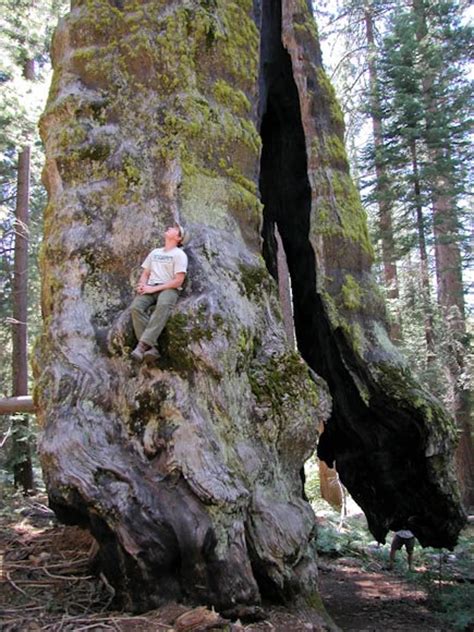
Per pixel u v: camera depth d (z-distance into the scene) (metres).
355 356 8.01
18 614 5.19
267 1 8.70
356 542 11.73
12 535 8.02
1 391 23.27
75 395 5.39
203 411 5.24
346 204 8.41
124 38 6.48
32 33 15.53
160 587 4.97
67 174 6.25
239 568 4.95
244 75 6.93
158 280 5.42
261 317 6.06
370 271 8.56
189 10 6.59
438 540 8.95
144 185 6.07
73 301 5.81
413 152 18.31
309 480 18.89
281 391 5.75
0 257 21.52
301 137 9.10
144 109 6.29
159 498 5.01
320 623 5.15
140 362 5.42
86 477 5.01
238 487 5.09
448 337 17.48
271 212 9.48
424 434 7.93
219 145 6.45
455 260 19.05
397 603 8.16
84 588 5.75
